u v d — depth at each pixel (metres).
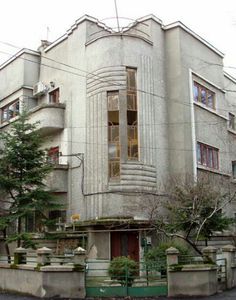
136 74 22.95
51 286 14.86
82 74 23.70
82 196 22.16
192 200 19.06
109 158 21.88
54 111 24.09
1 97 29.36
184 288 15.10
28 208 19.05
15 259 16.80
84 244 20.30
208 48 27.80
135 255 20.67
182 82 24.47
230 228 24.38
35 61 27.88
